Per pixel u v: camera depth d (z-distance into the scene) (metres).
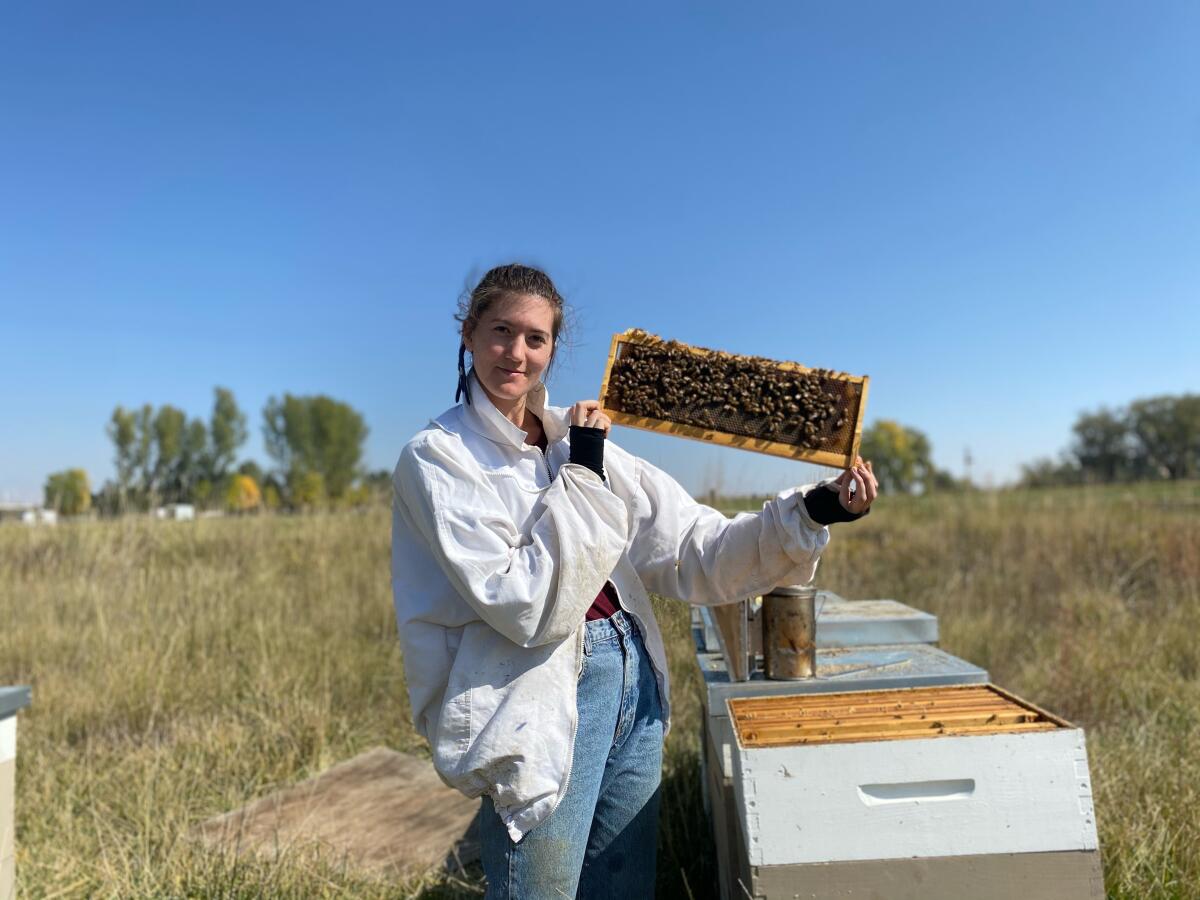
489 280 1.83
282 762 3.98
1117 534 8.80
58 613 6.59
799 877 1.76
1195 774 3.12
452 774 1.68
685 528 2.04
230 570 8.08
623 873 1.90
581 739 1.77
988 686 2.29
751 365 1.89
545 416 1.95
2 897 2.39
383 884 2.85
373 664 5.48
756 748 1.78
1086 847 1.73
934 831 1.75
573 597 1.63
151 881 2.83
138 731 4.49
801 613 2.49
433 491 1.69
